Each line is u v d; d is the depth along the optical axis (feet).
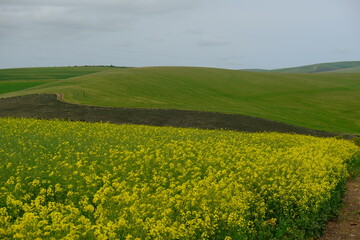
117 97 199.11
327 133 145.69
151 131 92.32
